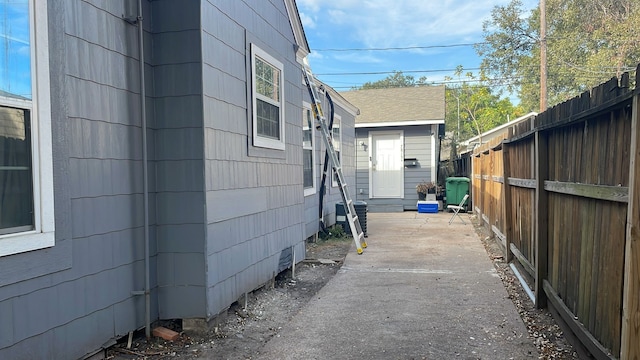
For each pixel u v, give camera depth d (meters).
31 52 2.35
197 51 3.33
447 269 5.51
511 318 3.64
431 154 13.72
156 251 3.42
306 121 7.81
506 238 5.57
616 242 2.19
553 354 2.89
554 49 21.86
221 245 3.66
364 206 8.52
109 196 2.94
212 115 3.51
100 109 2.87
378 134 14.15
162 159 3.41
